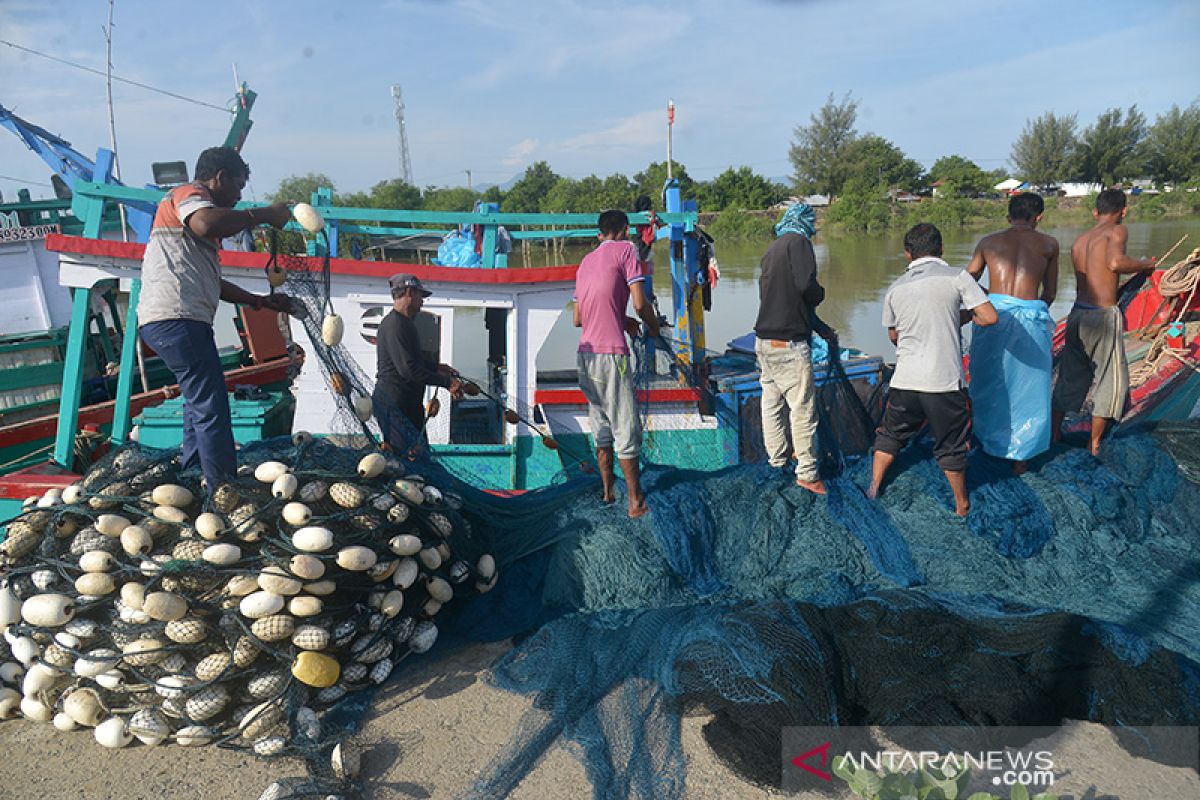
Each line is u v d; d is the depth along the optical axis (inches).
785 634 155.3
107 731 148.4
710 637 160.4
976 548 189.6
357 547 158.6
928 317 186.2
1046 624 160.1
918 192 3021.7
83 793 138.8
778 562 192.7
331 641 155.2
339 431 205.9
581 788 136.6
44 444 296.2
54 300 349.1
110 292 371.9
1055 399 227.6
